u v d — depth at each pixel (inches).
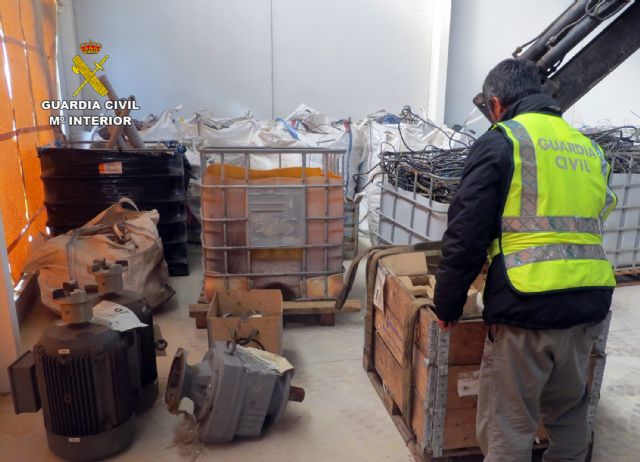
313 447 70.7
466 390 63.2
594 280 49.6
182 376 68.0
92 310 65.9
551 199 49.5
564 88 98.6
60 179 125.6
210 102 225.0
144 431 73.2
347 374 89.8
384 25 236.8
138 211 121.6
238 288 105.9
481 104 87.4
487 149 49.5
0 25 108.0
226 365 66.8
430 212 112.1
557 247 49.2
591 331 51.4
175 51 217.0
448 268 50.8
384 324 79.8
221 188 100.7
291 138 171.0
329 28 230.8
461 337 61.8
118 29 209.9
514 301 48.7
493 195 48.9
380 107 245.1
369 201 161.6
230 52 222.4
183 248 138.6
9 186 110.7
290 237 104.3
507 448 51.4
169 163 131.0
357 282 134.7
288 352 97.5
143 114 219.3
